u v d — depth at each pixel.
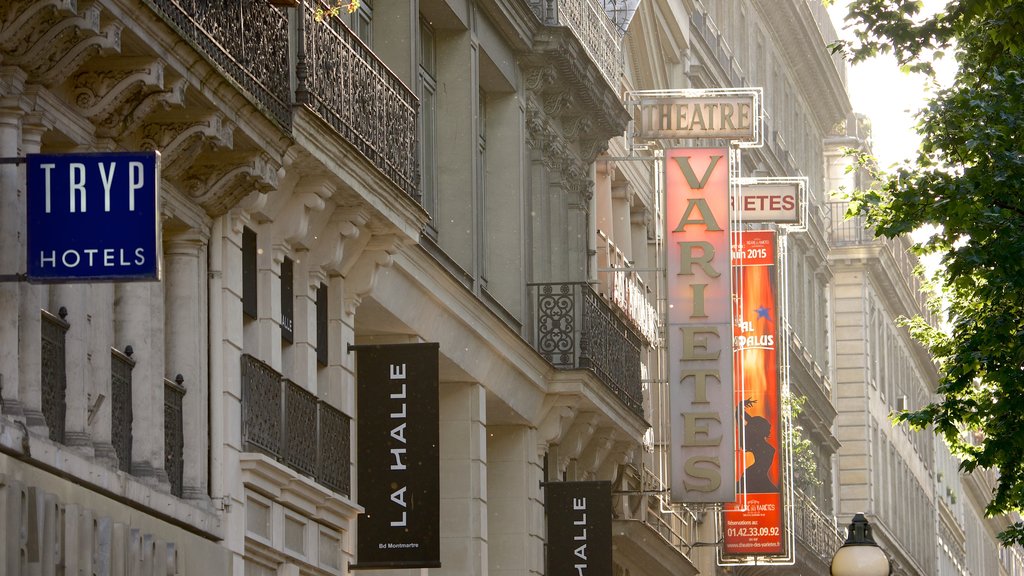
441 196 36.31
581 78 41.22
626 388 44.12
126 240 18.34
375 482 30.25
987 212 32.59
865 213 34.22
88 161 18.44
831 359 97.31
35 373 19.53
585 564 41.00
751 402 59.22
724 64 68.56
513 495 39.69
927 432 122.00
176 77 21.28
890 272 102.31
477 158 37.06
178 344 24.27
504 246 39.09
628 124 52.06
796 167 86.06
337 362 29.41
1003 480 34.41
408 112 30.44
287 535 26.83
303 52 25.89
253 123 23.33
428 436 30.23
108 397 21.50
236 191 24.28
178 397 24.02
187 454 24.14
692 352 47.12
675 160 47.62
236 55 23.50
